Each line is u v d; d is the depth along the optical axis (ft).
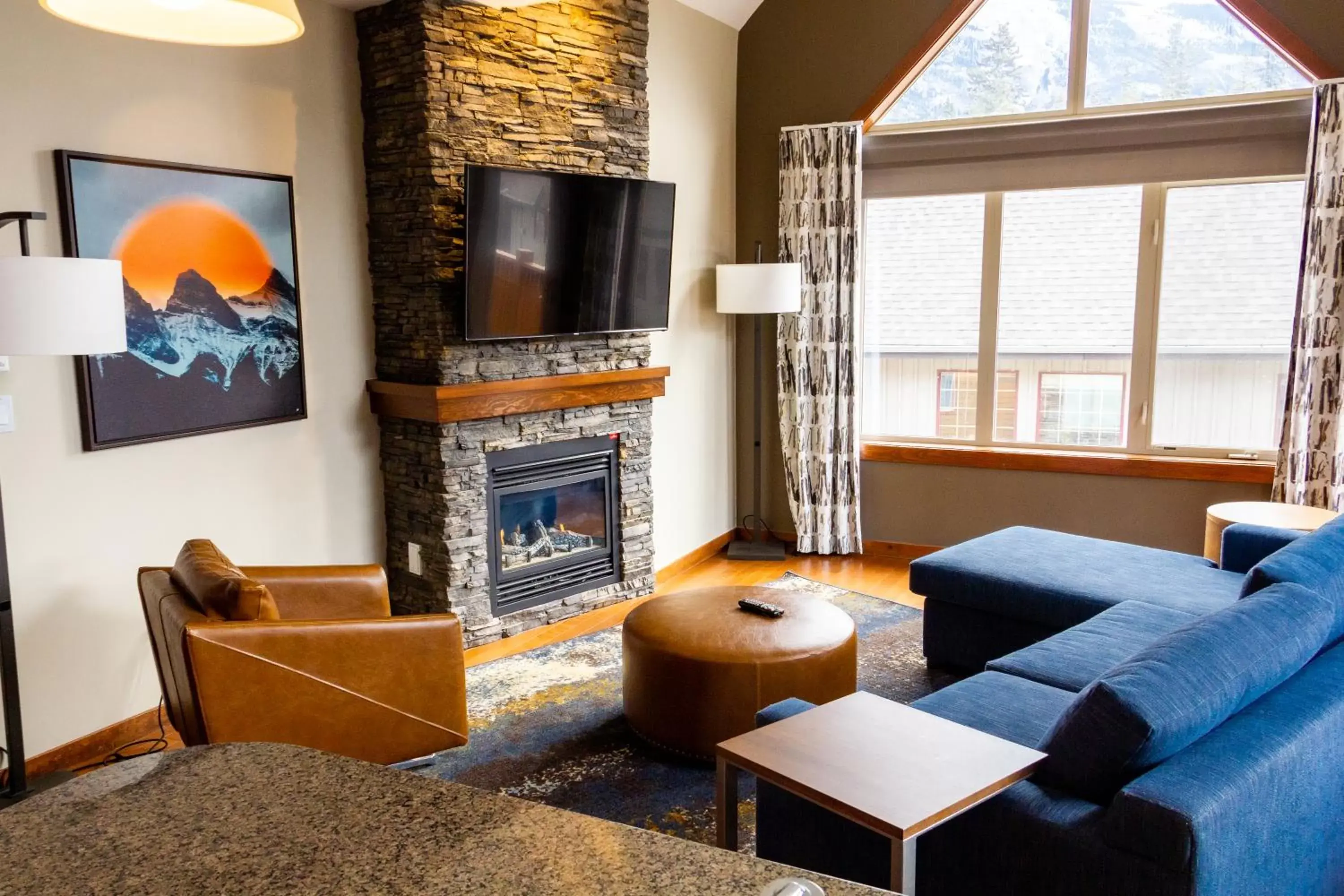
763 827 7.63
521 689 12.44
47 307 7.89
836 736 6.72
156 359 10.94
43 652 10.16
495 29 13.29
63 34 9.92
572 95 14.48
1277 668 6.91
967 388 18.37
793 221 18.37
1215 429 16.66
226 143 11.64
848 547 19.01
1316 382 15.16
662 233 15.83
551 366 14.73
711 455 19.24
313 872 3.45
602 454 15.85
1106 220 16.93
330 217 13.08
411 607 14.23
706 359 18.78
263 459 12.41
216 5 6.37
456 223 13.07
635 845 3.63
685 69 17.34
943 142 17.62
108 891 3.34
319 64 12.75
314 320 12.99
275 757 4.40
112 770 4.28
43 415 9.99
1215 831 5.54
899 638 14.28
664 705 10.46
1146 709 5.95
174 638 8.66
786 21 18.51
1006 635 12.32
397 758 9.56
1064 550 13.29
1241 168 15.69
